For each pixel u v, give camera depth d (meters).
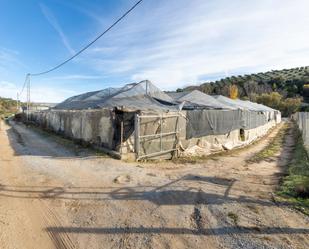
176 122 11.33
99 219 4.41
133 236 3.82
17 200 5.31
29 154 10.79
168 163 9.78
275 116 41.22
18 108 64.44
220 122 13.71
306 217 4.41
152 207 4.93
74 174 7.49
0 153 10.89
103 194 5.71
